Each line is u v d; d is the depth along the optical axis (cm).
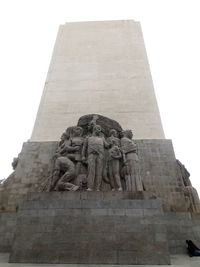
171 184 1043
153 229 714
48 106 1455
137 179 888
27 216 749
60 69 1666
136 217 738
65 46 1844
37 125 1368
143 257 666
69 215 747
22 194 1024
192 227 912
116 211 751
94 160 916
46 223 736
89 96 1490
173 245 873
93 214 747
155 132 1288
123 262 659
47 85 1571
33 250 690
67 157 959
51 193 816
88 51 1788
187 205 982
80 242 698
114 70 1633
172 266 625
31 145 1198
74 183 881
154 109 1398
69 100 1477
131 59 1702
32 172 1094
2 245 875
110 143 1005
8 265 630
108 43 1844
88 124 1105
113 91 1507
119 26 1997
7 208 990
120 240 698
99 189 860
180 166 1120
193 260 721
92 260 667
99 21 2070
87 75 1612
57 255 679
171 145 1173
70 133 1088
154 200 770
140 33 1911
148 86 1520
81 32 1967
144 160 1121
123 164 941
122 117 1370
